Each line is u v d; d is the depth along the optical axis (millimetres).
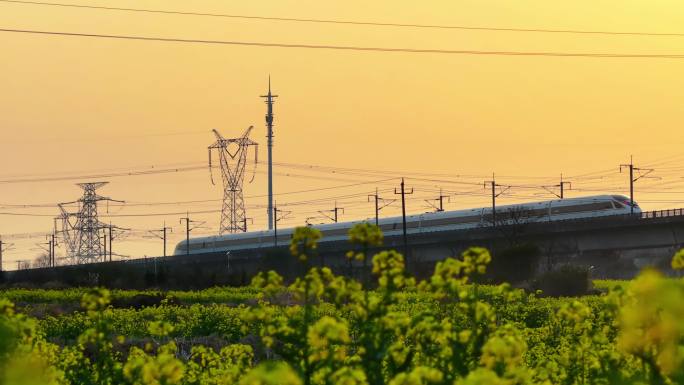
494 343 34688
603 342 47094
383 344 36875
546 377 45125
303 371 36156
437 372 31031
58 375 42500
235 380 43000
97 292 44625
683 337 36094
